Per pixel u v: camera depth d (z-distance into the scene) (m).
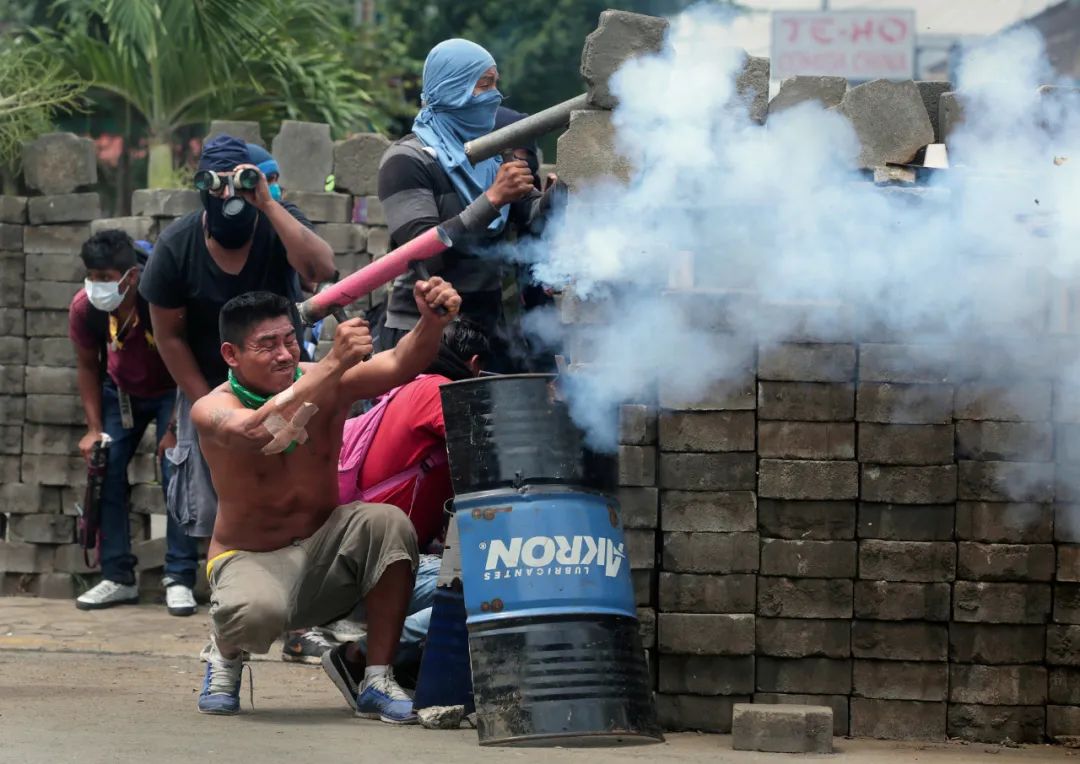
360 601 7.33
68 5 20.66
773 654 6.98
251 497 6.95
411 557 7.04
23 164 11.46
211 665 7.20
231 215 7.79
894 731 6.98
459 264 8.08
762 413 6.96
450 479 7.44
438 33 27.23
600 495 6.66
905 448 6.96
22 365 11.42
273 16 18.97
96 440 10.66
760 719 6.46
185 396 8.82
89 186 11.41
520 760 5.89
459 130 8.13
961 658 6.98
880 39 22.20
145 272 8.22
